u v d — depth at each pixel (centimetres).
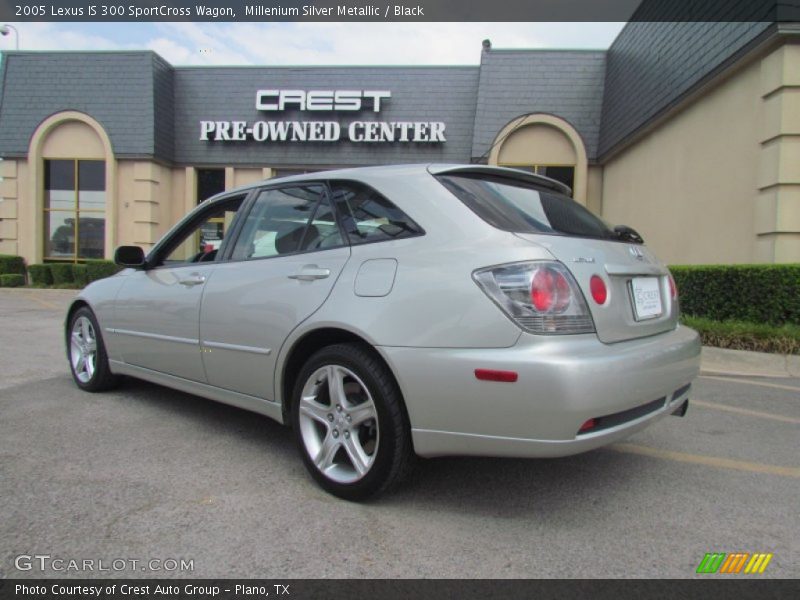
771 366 624
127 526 254
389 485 272
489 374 236
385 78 1560
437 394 249
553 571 227
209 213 405
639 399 253
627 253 293
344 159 1568
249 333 328
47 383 511
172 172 1656
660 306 306
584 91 1449
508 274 242
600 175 1467
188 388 386
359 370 273
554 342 236
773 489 309
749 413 459
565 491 302
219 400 364
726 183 866
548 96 1459
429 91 1548
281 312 310
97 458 334
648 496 298
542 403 230
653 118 1077
